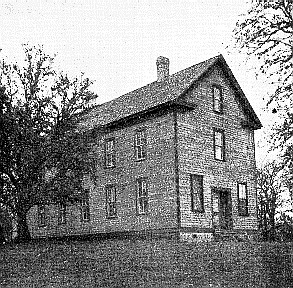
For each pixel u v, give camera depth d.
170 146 31.48
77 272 18.14
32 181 28.53
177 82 34.31
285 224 49.50
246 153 36.00
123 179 34.56
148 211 32.34
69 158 28.59
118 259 20.75
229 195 34.00
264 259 21.73
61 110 29.16
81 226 37.84
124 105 37.25
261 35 23.84
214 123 33.91
